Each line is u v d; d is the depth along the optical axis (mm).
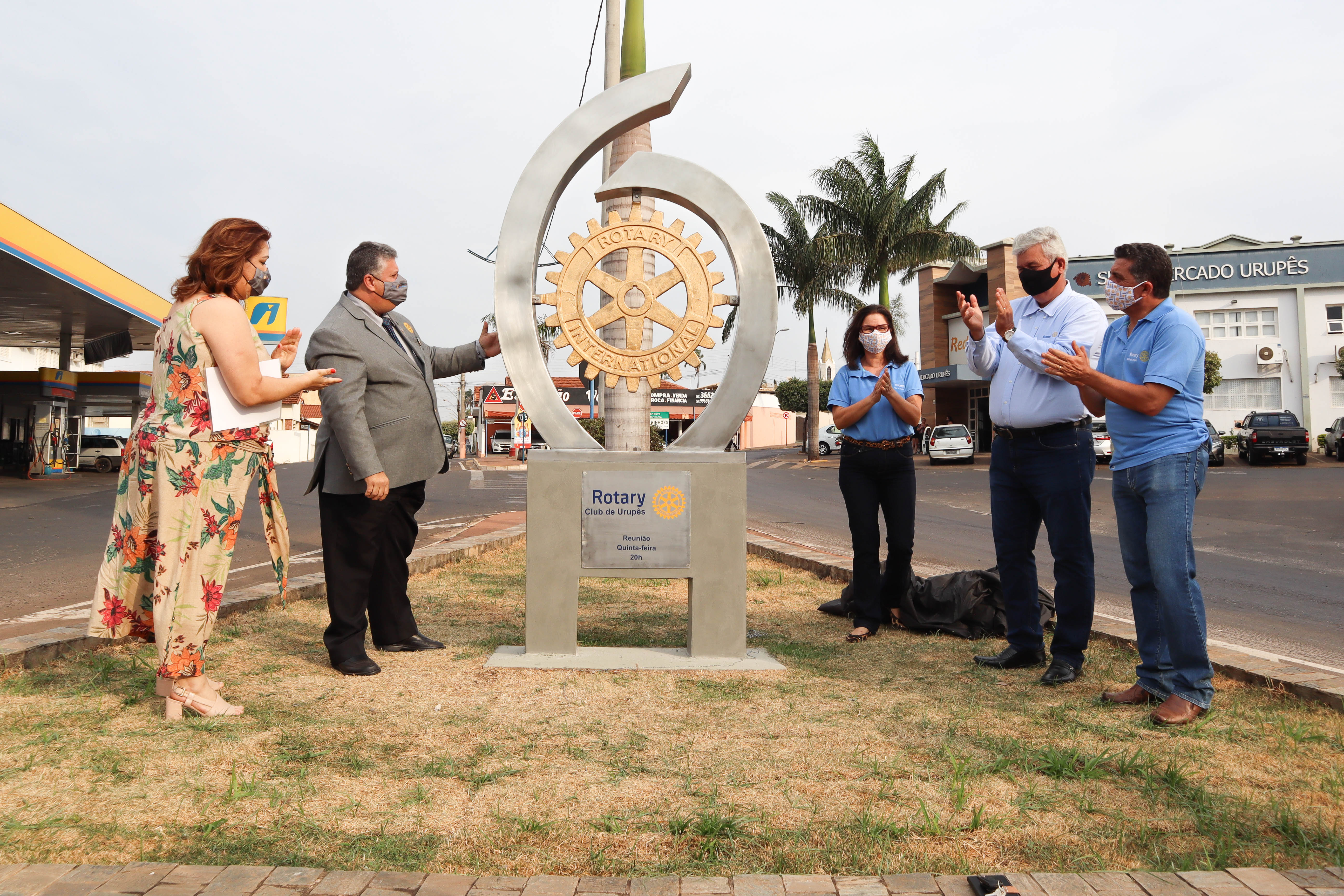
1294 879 1975
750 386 4289
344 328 3957
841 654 4387
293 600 5566
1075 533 3881
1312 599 6609
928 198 30484
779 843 2201
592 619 5289
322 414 3965
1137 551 3545
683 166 4332
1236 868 2078
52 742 2910
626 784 2598
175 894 1868
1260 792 2582
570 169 4371
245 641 4465
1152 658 3508
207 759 2764
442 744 2951
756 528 11922
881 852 2156
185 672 3143
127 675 3756
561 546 4168
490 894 1885
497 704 3428
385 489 3803
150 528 3322
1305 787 2623
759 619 5324
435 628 4938
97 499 16734
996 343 4277
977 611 4789
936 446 28766
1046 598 4793
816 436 34750
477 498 17281
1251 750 2957
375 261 4070
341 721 3180
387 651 4332
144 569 3330
